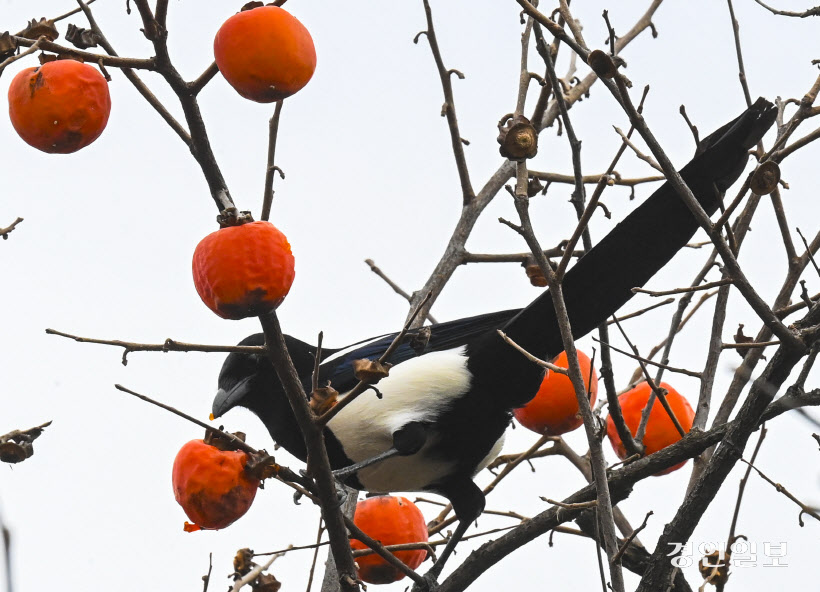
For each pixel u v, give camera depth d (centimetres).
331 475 710
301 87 585
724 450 764
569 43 636
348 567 747
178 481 678
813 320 732
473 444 971
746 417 748
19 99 586
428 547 873
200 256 566
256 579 747
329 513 727
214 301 563
